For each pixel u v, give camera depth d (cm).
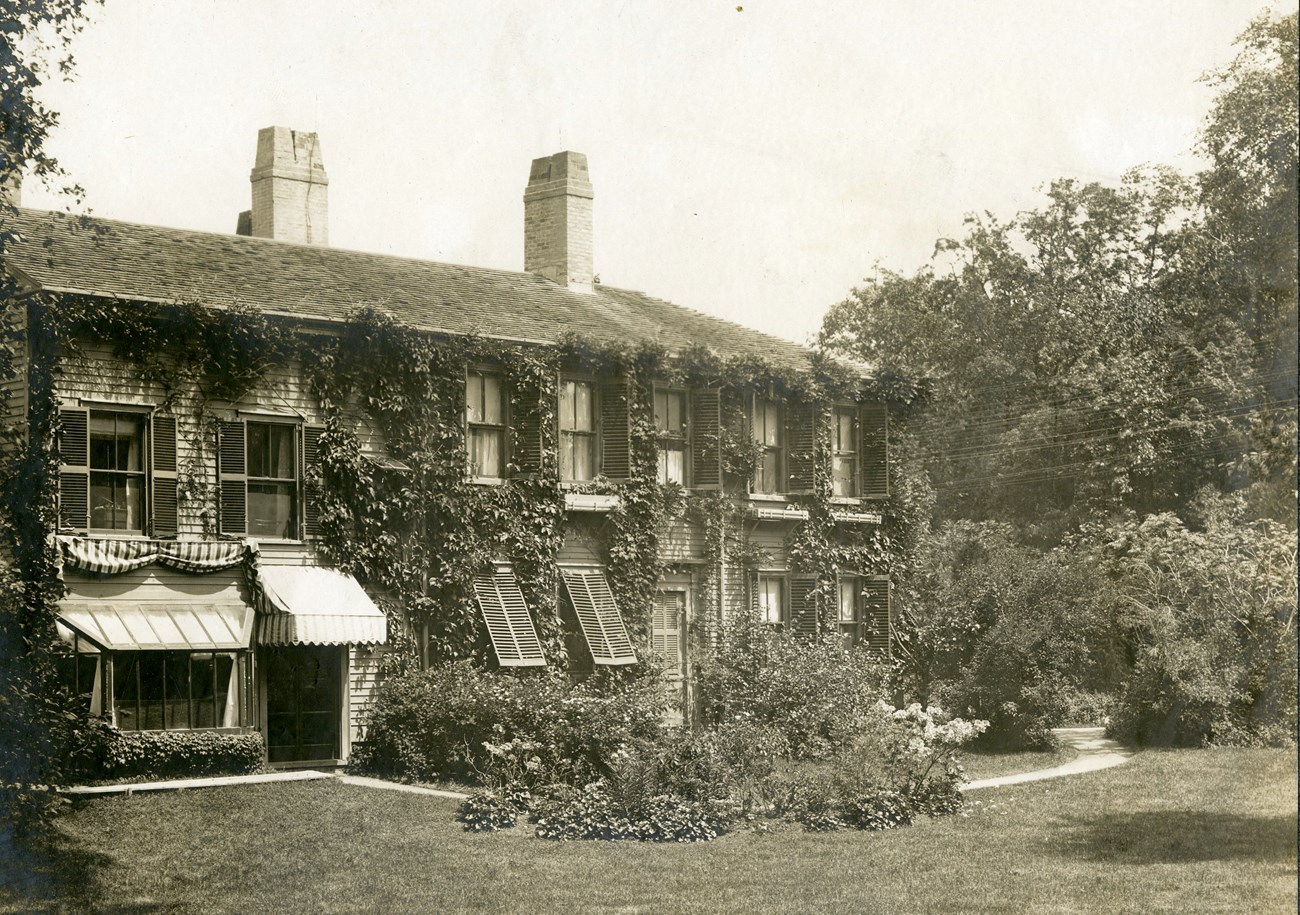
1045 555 3284
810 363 3111
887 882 1653
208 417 2223
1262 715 2866
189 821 1800
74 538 2036
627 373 2742
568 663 2598
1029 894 1603
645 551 2756
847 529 3141
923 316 4006
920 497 3341
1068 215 3991
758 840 1862
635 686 2528
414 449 2433
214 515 2219
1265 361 3769
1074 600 2983
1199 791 2266
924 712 2458
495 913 1477
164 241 2494
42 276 2098
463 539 2483
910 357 3978
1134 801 2178
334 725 2314
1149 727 2897
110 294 2116
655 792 1967
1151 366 3938
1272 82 3631
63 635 2000
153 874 1581
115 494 2136
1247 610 2906
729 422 2945
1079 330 3988
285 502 2316
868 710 2442
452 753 2191
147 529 2145
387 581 2375
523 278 3067
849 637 3055
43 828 1714
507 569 2555
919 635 3100
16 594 1888
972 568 3159
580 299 3062
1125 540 3172
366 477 2366
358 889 1554
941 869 1719
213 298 2242
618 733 2122
